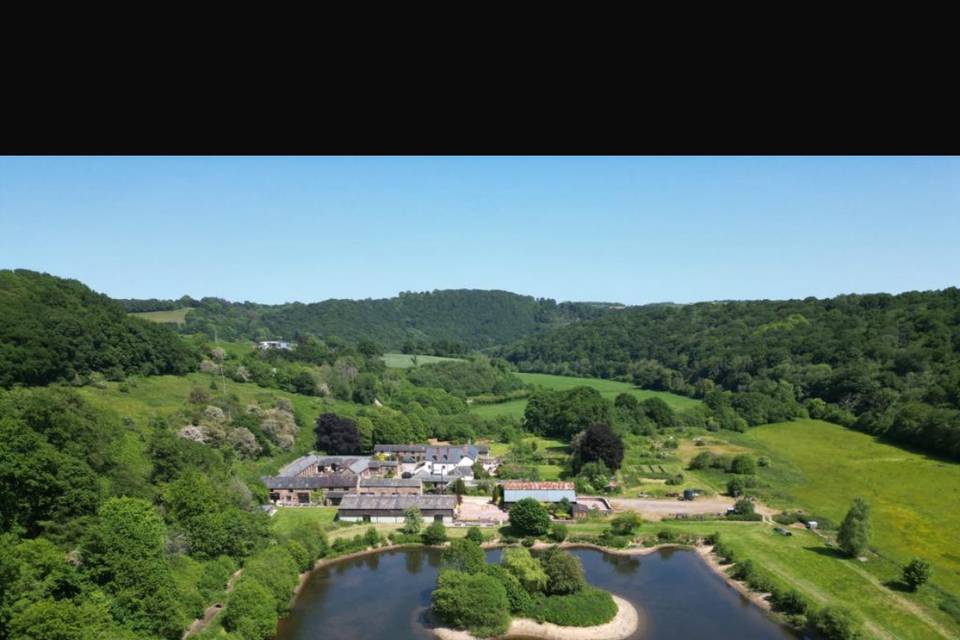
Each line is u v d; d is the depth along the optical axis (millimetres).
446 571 81875
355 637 76250
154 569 66500
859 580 89312
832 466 146125
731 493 131625
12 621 51281
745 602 87062
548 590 83000
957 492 123688
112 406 125688
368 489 131250
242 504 99938
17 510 67875
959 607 80438
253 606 72188
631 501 128750
